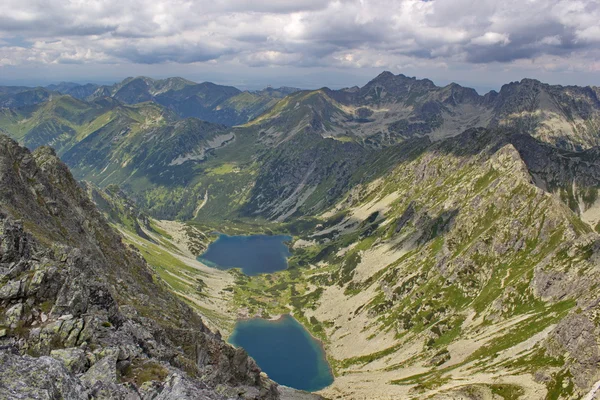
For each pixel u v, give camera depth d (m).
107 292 64.62
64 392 36.06
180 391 45.25
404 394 152.62
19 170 129.62
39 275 56.53
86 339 52.69
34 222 108.62
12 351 43.16
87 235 137.00
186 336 94.50
